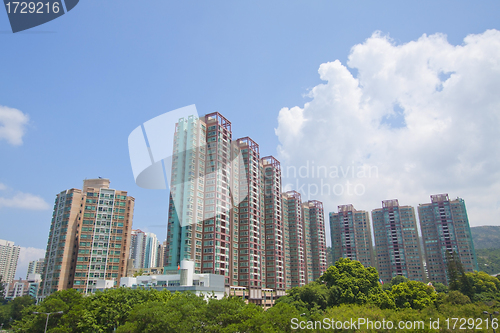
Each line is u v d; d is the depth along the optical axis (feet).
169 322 161.07
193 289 278.26
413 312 226.58
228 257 406.82
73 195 444.55
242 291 405.59
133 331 169.99
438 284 543.39
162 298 218.38
